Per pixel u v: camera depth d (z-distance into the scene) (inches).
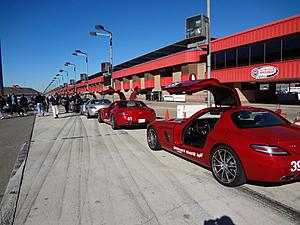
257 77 995.3
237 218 121.3
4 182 181.0
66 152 270.7
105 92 589.6
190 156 200.4
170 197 147.3
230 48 1119.0
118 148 281.9
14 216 130.5
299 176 139.2
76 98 921.5
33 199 150.4
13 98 842.8
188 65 1471.5
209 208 132.3
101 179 181.5
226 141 157.6
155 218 124.3
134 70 2204.7
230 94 211.6
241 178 151.4
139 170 199.5
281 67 898.7
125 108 413.7
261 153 137.1
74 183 174.9
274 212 125.9
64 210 135.5
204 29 384.8
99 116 542.0
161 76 1884.8
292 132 151.9
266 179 137.9
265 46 965.8
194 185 164.2
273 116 179.8
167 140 238.2
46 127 495.5
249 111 178.7
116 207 137.0
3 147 305.6
